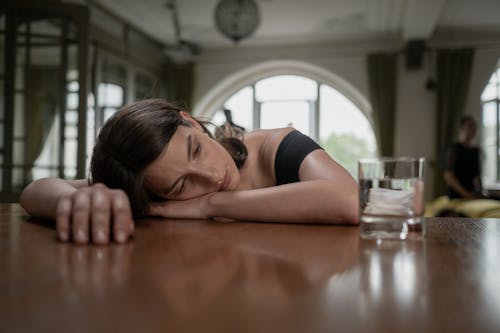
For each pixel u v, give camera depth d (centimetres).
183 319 24
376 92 595
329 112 695
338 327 23
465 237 59
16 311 25
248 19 375
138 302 27
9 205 117
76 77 307
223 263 40
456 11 504
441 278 35
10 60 291
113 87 518
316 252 47
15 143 293
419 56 567
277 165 100
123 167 84
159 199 95
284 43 630
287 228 70
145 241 54
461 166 380
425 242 54
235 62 655
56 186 78
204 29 580
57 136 304
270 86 712
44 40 300
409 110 589
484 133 576
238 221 82
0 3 290
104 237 51
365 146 841
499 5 484
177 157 84
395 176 57
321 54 624
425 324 24
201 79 666
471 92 574
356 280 34
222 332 22
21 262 40
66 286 31
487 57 571
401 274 36
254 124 710
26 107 294
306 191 78
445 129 569
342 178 84
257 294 29
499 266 40
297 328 23
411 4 444
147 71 613
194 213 87
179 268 38
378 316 25
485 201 323
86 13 307
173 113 88
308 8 509
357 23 555
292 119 707
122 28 539
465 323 24
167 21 546
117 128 84
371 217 57
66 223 53
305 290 31
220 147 96
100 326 23
